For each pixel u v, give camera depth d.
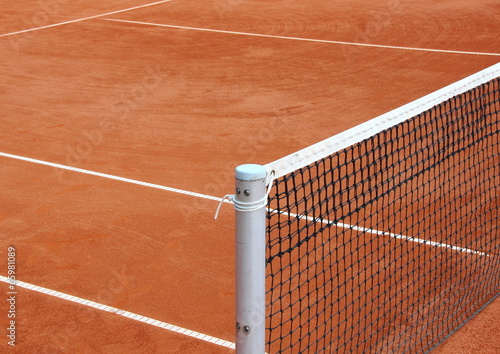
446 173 8.45
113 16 19.67
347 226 7.23
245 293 3.50
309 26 18.12
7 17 19.72
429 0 21.12
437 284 6.25
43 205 8.20
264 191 3.37
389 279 6.27
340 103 12.11
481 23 18.12
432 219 7.40
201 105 12.01
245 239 3.41
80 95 12.69
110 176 9.06
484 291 6.17
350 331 5.54
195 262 6.88
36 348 5.59
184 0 21.88
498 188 8.11
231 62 14.84
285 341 5.42
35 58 15.32
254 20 18.91
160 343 5.63
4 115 11.62
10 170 9.28
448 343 5.48
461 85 5.36
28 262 6.91
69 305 6.18
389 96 12.50
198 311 6.07
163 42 16.66
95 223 7.73
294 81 13.43
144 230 7.55
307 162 4.00
